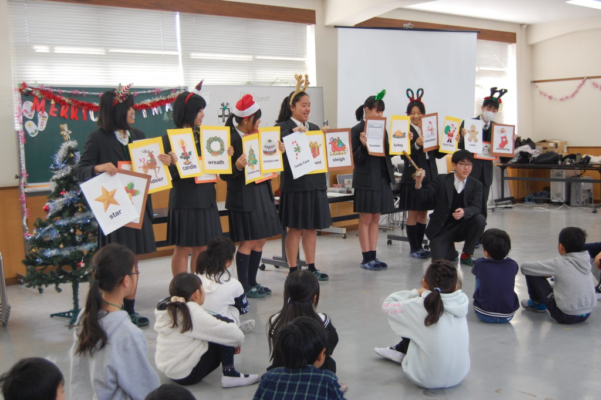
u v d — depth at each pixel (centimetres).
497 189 962
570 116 977
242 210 396
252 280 425
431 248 481
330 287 439
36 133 507
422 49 717
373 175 482
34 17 523
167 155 346
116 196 323
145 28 590
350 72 668
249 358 296
